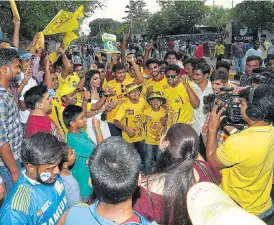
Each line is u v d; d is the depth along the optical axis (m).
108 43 7.43
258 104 2.65
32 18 16.14
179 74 5.32
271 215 2.97
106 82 6.10
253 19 26.31
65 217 1.84
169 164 2.37
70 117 3.60
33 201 2.29
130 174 1.70
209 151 3.10
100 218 1.72
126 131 5.31
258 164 2.67
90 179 1.78
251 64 5.65
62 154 2.44
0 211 2.26
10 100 3.58
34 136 2.33
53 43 19.98
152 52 17.55
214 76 4.39
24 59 5.72
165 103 5.33
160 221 2.26
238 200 2.85
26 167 2.31
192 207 1.50
